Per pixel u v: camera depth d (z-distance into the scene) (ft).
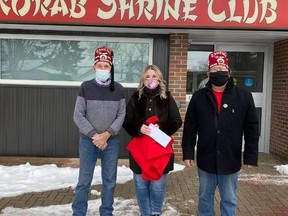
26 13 23.84
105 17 23.86
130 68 26.61
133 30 25.29
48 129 26.45
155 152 14.16
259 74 29.63
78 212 14.98
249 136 13.67
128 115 14.92
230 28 23.99
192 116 14.01
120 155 26.55
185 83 25.93
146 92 14.87
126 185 20.98
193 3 23.79
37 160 25.95
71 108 26.45
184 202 18.38
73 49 26.53
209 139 13.53
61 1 23.77
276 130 28.63
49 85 26.30
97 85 14.70
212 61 13.56
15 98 26.32
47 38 26.18
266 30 24.31
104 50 14.75
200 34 26.32
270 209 17.63
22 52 26.43
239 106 13.42
